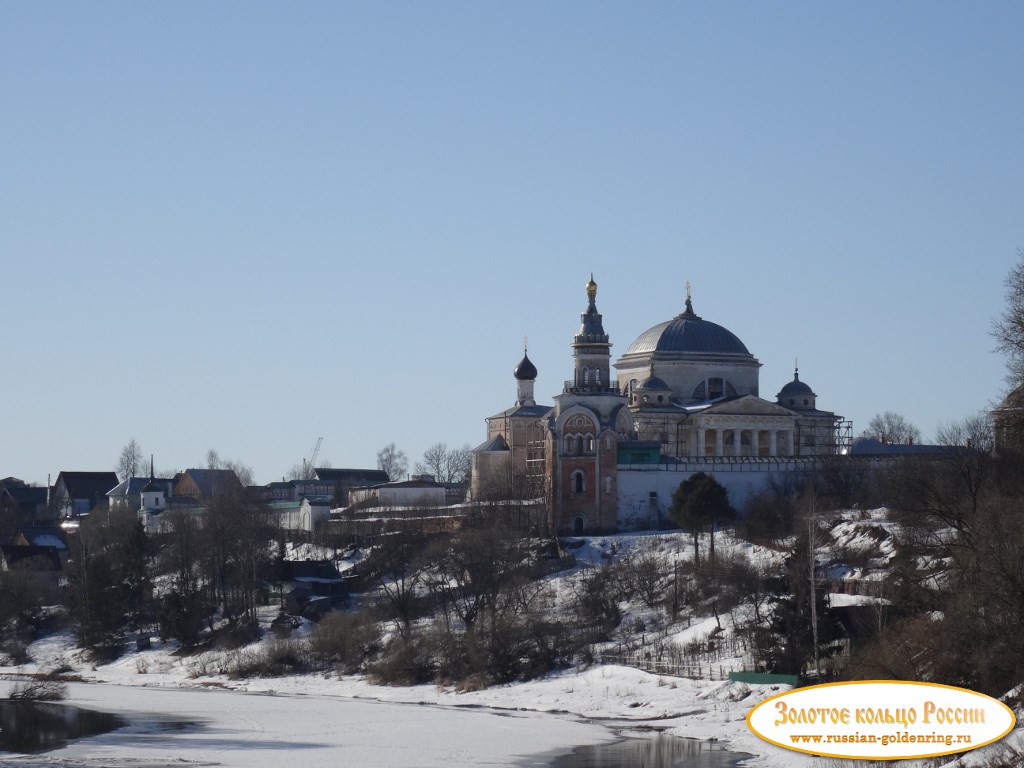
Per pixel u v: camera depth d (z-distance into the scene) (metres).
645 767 110.75
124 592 197.12
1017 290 120.44
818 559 167.75
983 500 129.00
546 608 178.38
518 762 113.69
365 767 111.69
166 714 142.50
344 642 173.00
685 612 167.25
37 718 140.12
